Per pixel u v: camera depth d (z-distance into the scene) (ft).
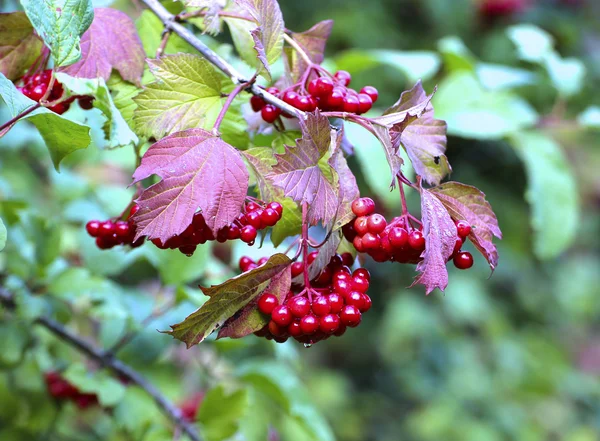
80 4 2.22
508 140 3.65
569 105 6.03
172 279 2.94
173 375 3.06
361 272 2.21
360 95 2.32
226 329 2.15
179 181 2.12
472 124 3.42
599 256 8.39
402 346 6.90
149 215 2.10
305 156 2.15
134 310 2.98
